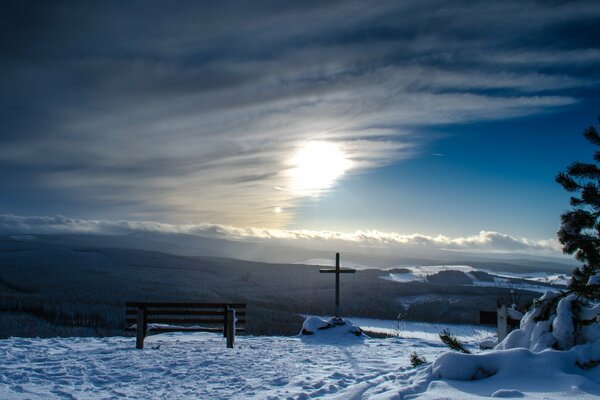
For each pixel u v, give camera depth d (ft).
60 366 34.65
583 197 25.32
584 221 25.80
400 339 57.31
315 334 58.65
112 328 202.28
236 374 32.40
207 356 40.50
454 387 21.65
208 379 30.78
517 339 26.94
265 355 41.83
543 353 22.81
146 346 47.29
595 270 26.58
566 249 26.61
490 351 24.64
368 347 49.88
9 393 26.55
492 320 38.88
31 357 38.40
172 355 40.91
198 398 25.91
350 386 27.40
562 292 26.43
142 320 46.29
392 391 22.41
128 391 27.58
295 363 37.32
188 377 31.37
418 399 20.22
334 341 54.90
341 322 61.05
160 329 48.47
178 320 48.78
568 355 22.58
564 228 26.63
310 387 28.14
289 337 59.00
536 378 21.48
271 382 29.78
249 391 27.43
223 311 49.42
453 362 23.38
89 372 32.83
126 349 44.83
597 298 25.55
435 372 23.79
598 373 21.75
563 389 19.98
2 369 33.14
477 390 21.07
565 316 24.76
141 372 32.99
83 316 217.56
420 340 56.54
